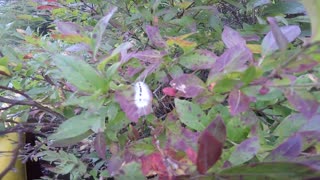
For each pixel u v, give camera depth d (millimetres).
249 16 367
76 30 234
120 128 222
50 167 354
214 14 324
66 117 263
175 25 308
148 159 177
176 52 271
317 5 122
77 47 268
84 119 196
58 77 252
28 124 288
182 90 187
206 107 206
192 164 161
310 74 188
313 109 147
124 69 246
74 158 327
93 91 184
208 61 224
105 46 304
